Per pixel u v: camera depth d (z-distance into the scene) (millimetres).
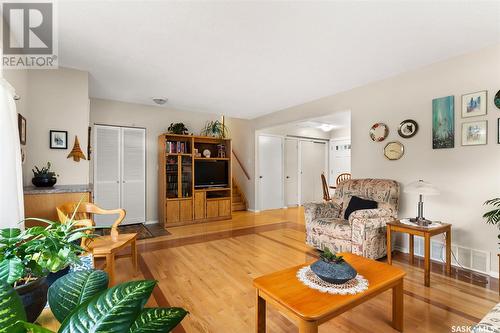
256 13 1970
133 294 493
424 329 1719
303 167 7242
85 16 1997
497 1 1823
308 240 3373
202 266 2809
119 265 2838
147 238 3943
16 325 440
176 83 3627
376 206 3119
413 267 2738
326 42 2441
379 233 2873
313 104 4508
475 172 2627
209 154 5598
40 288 715
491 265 2525
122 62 2889
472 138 2643
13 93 1820
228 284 2385
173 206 4852
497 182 2484
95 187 4566
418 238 3061
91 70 3127
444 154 2855
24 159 2682
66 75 3029
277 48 2561
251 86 3742
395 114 3295
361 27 2178
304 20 2068
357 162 3748
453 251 2783
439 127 2883
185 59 2816
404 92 3205
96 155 4582
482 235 2584
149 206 5098
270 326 1766
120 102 4805
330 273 1512
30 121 2818
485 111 2553
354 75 3312
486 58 2551
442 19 2061
